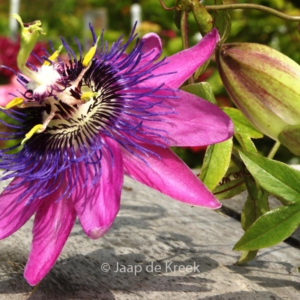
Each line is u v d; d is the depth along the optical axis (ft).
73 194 0.87
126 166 0.87
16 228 0.88
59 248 0.85
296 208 0.85
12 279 0.95
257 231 0.85
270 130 0.88
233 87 0.88
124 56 0.97
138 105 0.88
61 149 0.91
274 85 0.86
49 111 0.92
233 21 2.50
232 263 1.02
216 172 0.89
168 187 0.84
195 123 0.84
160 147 0.86
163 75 0.88
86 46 3.05
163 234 1.16
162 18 2.94
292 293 0.91
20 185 0.89
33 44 0.87
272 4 2.56
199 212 1.33
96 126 0.91
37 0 5.14
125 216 1.27
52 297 0.89
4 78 2.36
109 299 0.88
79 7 5.01
